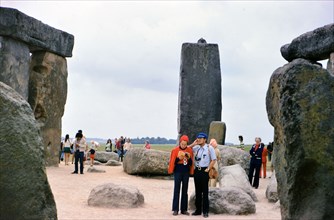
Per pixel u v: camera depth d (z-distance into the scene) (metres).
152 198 12.12
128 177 16.78
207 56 22.78
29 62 16.94
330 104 4.50
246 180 12.64
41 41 17.30
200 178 9.52
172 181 16.55
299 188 4.57
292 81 4.59
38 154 4.52
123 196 10.27
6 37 15.81
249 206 9.89
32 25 16.67
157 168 16.88
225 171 13.19
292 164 4.55
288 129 4.56
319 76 4.56
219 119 22.61
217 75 22.78
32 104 17.62
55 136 18.50
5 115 4.41
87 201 10.62
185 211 9.72
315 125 4.48
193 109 22.48
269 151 21.09
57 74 18.55
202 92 22.58
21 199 4.37
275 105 5.16
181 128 22.42
